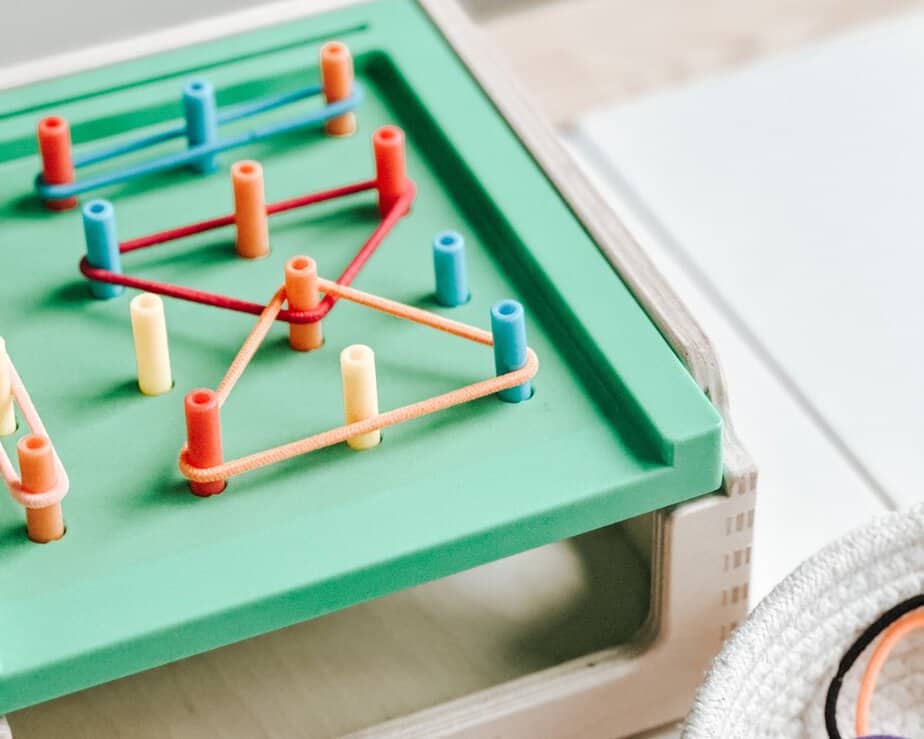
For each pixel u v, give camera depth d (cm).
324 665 80
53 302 80
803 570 74
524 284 80
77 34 94
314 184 84
